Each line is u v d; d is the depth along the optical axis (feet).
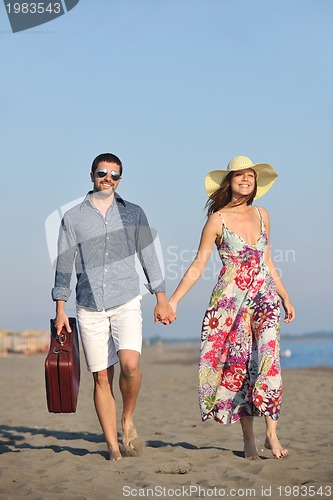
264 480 40.37
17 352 331.57
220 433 62.49
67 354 45.29
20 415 77.56
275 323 45.70
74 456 48.73
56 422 71.15
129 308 46.19
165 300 46.60
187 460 46.91
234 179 47.39
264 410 45.06
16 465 46.11
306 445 54.34
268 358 45.14
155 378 151.33
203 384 46.83
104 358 46.91
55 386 45.11
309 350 540.52
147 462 45.52
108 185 46.24
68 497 37.22
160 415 79.51
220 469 43.45
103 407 47.44
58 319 45.68
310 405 91.35
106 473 42.63
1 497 37.37
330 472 42.50
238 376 46.34
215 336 46.83
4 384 125.90
